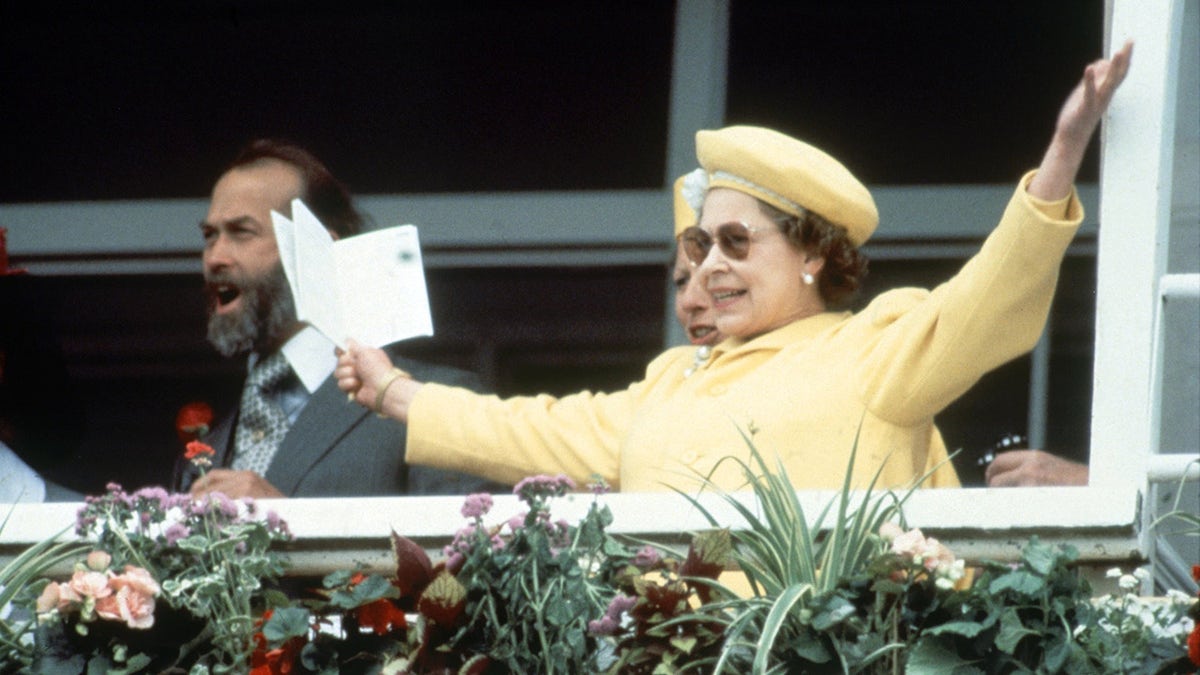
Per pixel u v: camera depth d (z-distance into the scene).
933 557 8.52
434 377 12.68
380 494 11.86
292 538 9.40
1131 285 9.82
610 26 14.85
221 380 14.73
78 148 15.09
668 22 14.84
